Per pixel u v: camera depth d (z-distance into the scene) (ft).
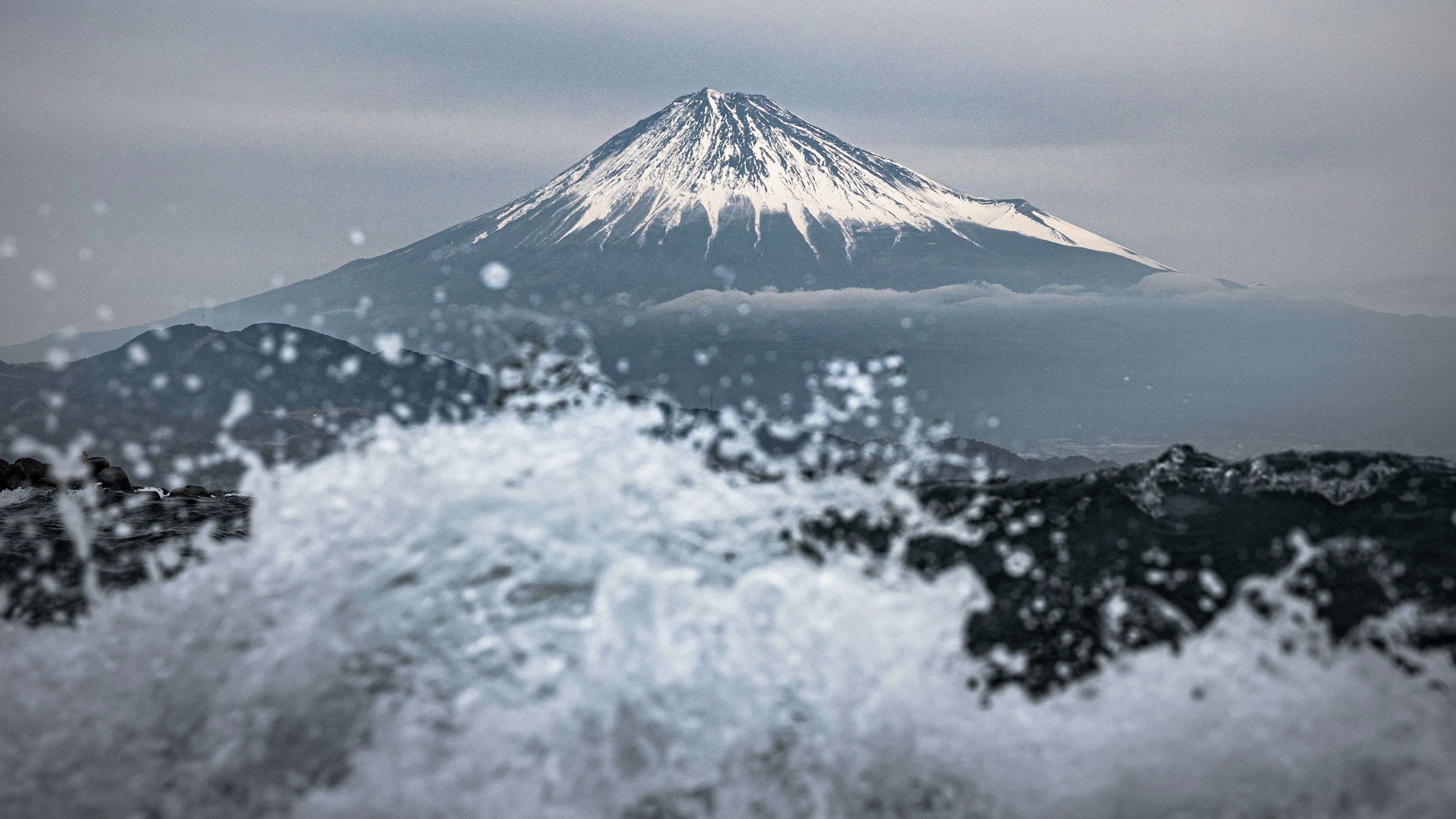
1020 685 5.03
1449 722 4.66
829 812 4.34
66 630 5.90
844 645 5.29
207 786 4.60
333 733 4.84
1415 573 5.68
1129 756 4.57
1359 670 5.01
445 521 6.17
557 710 4.90
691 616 5.40
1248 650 5.21
